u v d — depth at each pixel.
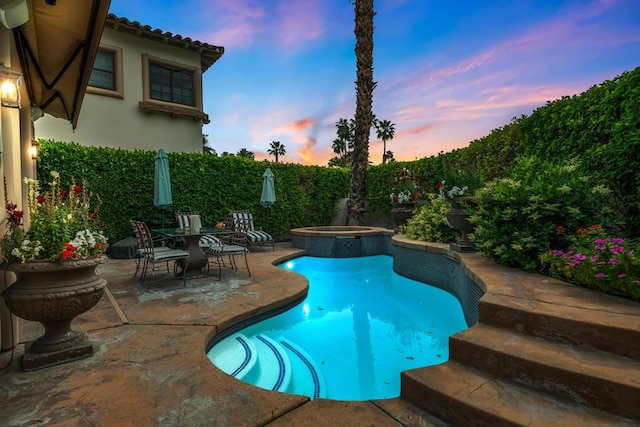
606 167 4.11
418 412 2.00
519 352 2.12
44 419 1.84
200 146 11.41
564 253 3.41
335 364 3.29
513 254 3.96
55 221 2.55
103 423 1.81
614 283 2.73
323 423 1.87
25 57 4.02
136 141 10.16
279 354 3.40
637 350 2.02
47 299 2.32
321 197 12.50
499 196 4.26
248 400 2.05
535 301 2.65
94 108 9.45
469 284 4.12
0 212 2.73
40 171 7.02
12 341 2.78
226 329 3.49
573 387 1.86
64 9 2.95
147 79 10.27
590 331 2.17
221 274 5.84
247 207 10.24
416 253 6.39
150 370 2.41
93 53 3.46
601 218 3.82
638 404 1.69
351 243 9.19
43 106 5.78
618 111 4.11
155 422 1.82
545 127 5.51
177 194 8.91
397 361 3.36
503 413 1.75
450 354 2.39
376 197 12.14
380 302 5.33
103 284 2.65
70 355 2.53
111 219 7.93
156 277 5.60
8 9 2.39
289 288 4.83
